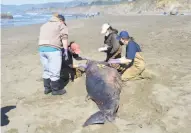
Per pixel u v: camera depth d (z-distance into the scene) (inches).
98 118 247.6
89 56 477.7
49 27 296.7
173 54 462.6
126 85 314.5
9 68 434.0
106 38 345.4
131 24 1106.7
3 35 889.5
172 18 1349.7
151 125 242.2
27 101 302.7
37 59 490.0
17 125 252.5
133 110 266.4
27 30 1029.2
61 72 343.0
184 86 313.9
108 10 3631.9
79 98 300.7
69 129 242.8
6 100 307.9
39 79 371.2
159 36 653.9
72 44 346.3
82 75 351.3
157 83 320.5
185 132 231.0
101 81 289.1
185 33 662.5
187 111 261.6
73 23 1323.8
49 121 257.3
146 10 2785.4
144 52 488.7
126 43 319.0
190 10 2281.0
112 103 263.3
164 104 273.9
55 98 306.7
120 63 326.3
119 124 245.0
